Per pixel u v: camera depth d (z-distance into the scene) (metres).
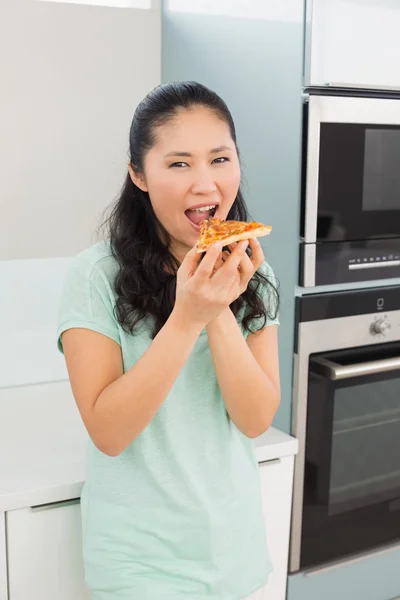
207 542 1.23
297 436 1.75
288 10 1.57
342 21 1.55
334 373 1.70
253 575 1.29
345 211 1.66
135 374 1.10
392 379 1.87
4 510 1.39
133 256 1.22
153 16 1.75
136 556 1.22
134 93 1.76
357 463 1.87
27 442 1.64
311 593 1.86
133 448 1.22
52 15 1.64
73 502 1.46
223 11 1.76
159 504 1.22
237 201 1.35
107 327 1.18
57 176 1.71
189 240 1.19
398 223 1.75
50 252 1.74
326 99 1.58
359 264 1.71
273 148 1.68
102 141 1.75
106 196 1.77
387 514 1.95
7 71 1.62
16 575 1.44
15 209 1.68
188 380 1.23
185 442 1.23
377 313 1.79
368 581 1.95
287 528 1.70
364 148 1.65
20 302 2.01
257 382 1.20
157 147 1.15
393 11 1.61
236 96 1.77
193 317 1.08
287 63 1.59
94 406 1.13
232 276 1.05
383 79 1.63
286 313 1.72
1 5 1.58
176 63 1.96
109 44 1.71
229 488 1.26
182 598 1.21
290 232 1.66
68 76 1.68
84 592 1.50
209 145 1.13
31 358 2.05
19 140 1.66
